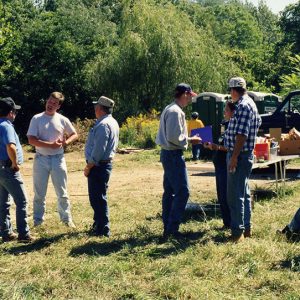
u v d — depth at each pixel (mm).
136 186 11266
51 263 5406
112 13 43688
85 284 4820
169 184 6383
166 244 5996
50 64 28688
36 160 7145
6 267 5426
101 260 5496
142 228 6777
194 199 8891
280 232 6223
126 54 25797
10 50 27844
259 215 7383
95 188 6422
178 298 4398
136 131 21672
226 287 4625
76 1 43875
